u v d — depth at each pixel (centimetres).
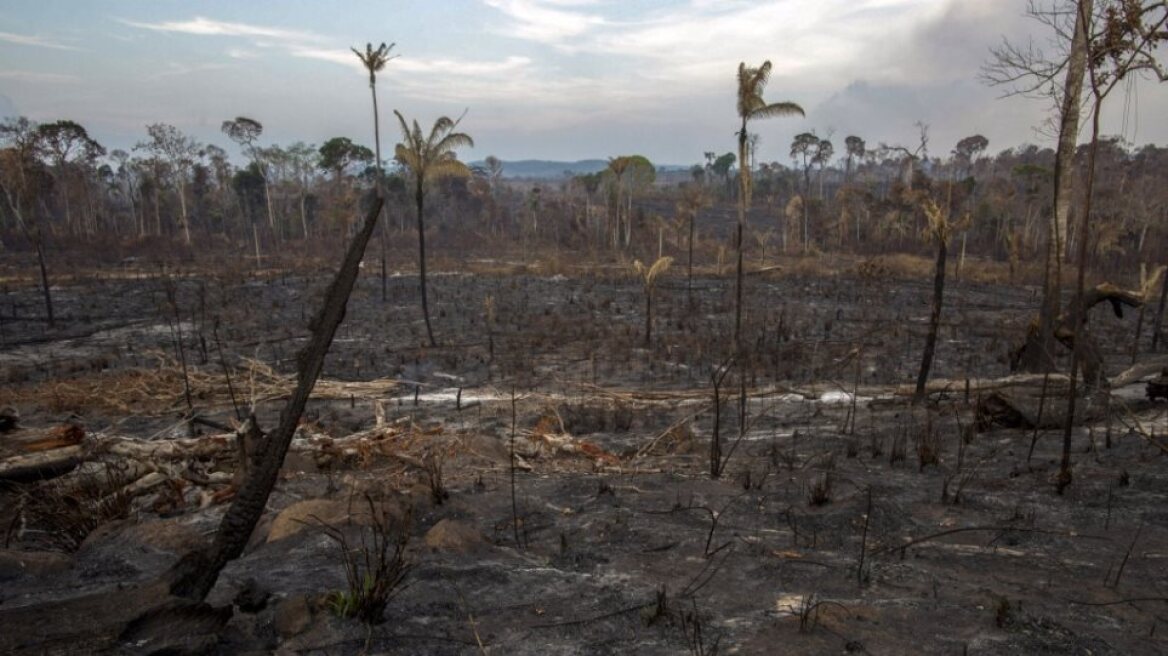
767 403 1542
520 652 324
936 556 484
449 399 1666
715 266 5859
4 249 6244
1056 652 330
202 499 707
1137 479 688
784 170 12394
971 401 1370
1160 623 370
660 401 1602
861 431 1127
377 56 2677
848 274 5100
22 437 809
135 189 8519
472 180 10494
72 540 570
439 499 620
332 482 721
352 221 6297
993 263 5938
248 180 8138
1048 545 511
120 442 846
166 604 305
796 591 413
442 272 5269
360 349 2402
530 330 2820
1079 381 1184
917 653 327
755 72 2131
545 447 981
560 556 486
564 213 9762
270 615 349
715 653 325
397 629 340
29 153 3216
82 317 3058
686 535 524
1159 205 5981
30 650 268
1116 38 628
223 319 3044
